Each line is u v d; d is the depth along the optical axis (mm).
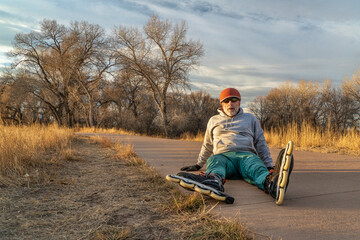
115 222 2129
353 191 2875
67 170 3990
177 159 5180
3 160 3734
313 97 35969
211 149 3879
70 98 37219
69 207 2453
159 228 2016
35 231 1965
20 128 6922
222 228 1908
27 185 3105
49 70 36344
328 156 5562
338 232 1886
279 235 1850
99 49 35750
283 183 2334
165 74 30812
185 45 30641
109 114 38156
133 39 30578
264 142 3619
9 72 35188
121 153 5504
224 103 3643
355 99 28469
